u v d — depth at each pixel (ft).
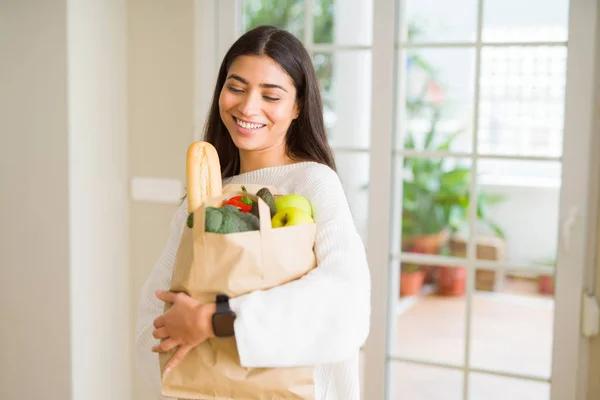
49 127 8.18
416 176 19.43
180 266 3.66
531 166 20.15
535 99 19.60
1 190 8.50
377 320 8.52
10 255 8.55
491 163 20.33
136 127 9.00
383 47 8.18
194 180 3.84
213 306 3.49
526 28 19.80
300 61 4.26
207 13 8.73
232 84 4.16
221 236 3.47
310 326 3.50
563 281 7.70
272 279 3.57
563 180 7.61
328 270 3.66
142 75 8.91
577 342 7.70
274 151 4.47
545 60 19.22
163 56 8.80
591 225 7.62
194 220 3.53
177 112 8.80
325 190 4.04
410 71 20.95
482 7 7.77
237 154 4.86
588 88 7.44
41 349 8.52
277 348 3.47
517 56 19.54
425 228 19.36
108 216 8.79
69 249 8.23
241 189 4.01
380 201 8.38
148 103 8.92
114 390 9.06
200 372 3.62
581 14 7.39
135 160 9.05
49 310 8.42
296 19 22.48
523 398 10.82
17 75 8.27
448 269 19.10
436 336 15.42
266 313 3.45
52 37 8.05
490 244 18.81
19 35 8.21
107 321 8.88
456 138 20.62
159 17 8.78
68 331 8.35
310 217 3.88
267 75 4.10
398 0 8.20
